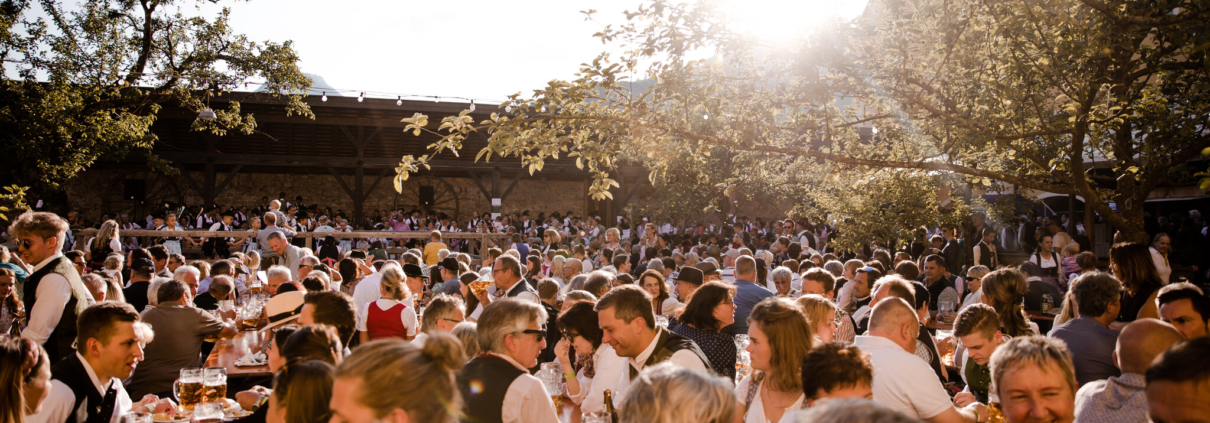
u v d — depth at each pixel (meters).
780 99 5.92
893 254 12.94
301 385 2.51
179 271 7.14
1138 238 6.40
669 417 2.01
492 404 2.98
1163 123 5.96
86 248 13.52
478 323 3.17
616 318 3.40
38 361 2.84
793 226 16.52
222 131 19.69
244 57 18.77
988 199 13.99
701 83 5.98
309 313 3.94
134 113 18.45
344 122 22.02
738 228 16.92
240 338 6.51
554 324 5.64
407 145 23.30
